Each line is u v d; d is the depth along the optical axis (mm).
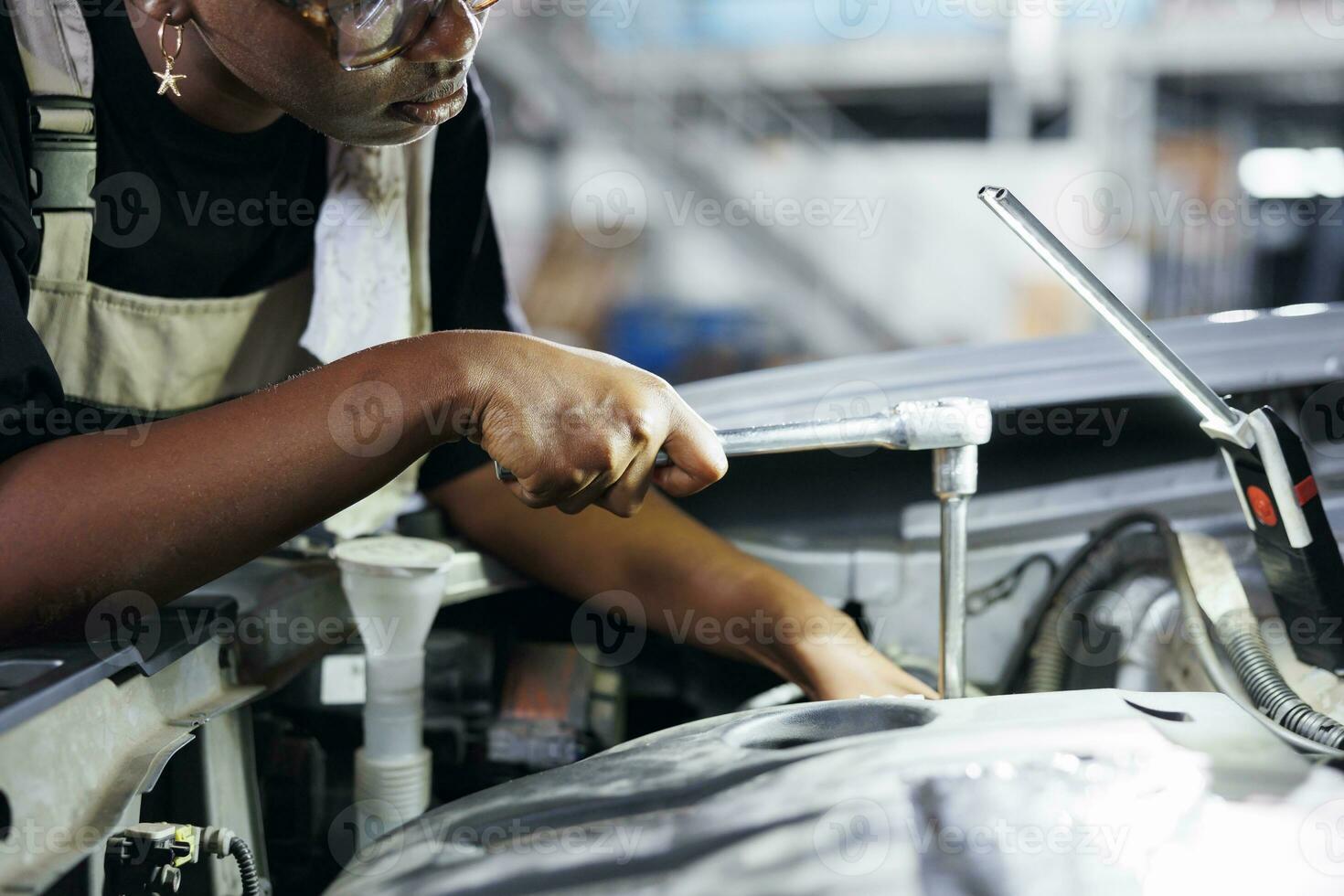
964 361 941
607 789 427
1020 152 5051
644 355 4797
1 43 663
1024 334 4832
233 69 595
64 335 740
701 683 868
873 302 4895
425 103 610
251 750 673
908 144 5176
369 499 867
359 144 642
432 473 869
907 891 364
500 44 4719
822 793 400
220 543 542
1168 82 4914
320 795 753
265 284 851
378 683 713
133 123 730
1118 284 3832
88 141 693
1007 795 400
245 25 558
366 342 857
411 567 696
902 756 419
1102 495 853
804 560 861
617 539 810
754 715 495
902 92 5426
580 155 4832
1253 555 805
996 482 859
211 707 580
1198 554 694
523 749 805
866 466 868
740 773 422
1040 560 839
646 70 5090
